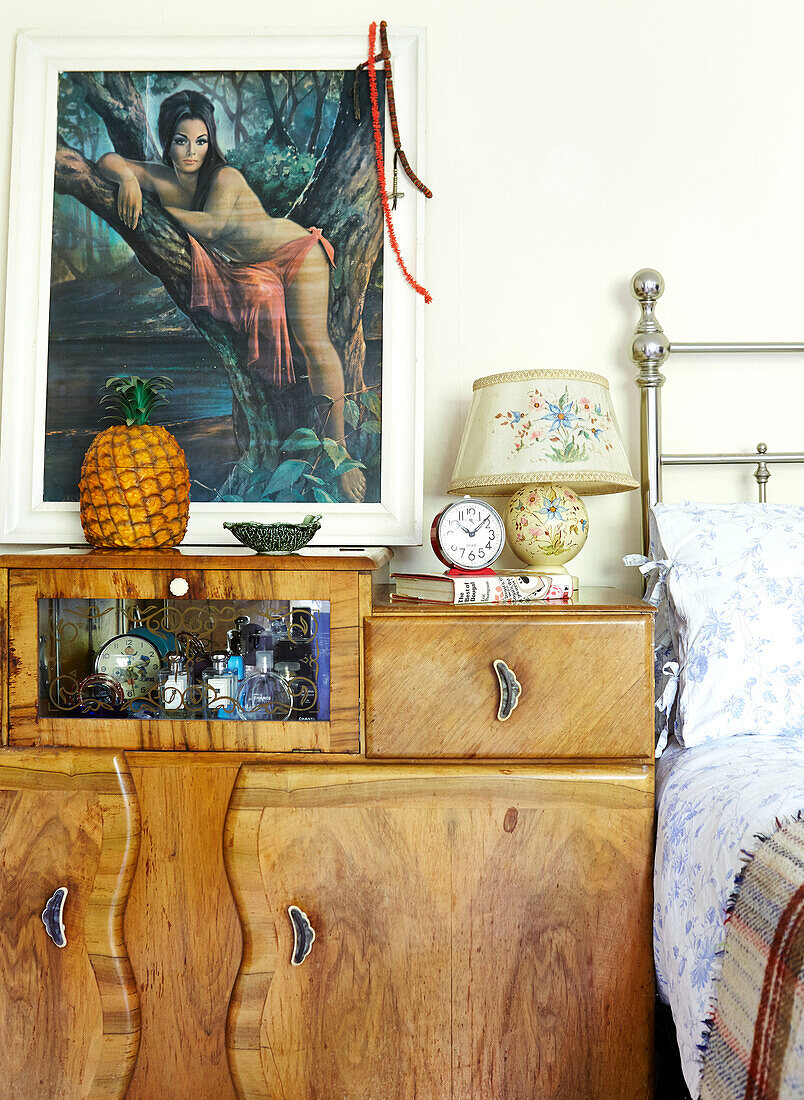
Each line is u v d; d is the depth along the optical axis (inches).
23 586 51.0
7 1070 50.2
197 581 50.6
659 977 47.0
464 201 68.9
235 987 49.7
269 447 66.9
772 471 69.1
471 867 49.4
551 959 49.0
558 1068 48.9
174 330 67.3
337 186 67.2
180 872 50.4
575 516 60.1
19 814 50.4
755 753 46.4
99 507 54.8
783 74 68.8
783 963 29.7
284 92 67.4
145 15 69.2
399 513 66.3
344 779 49.6
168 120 67.6
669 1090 55.4
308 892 49.6
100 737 50.8
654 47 68.9
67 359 67.3
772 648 50.4
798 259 68.8
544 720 49.8
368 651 50.1
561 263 68.9
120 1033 49.7
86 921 49.8
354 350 66.9
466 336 68.9
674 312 68.9
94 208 67.7
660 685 57.5
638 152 68.9
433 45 69.0
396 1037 49.4
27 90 68.0
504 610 50.1
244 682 51.2
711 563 53.7
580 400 58.6
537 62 69.0
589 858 49.1
